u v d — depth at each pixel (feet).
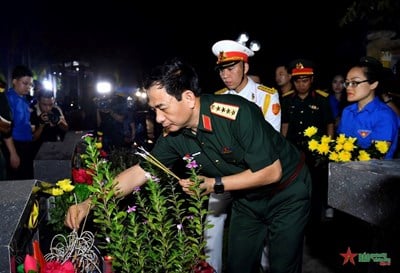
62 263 6.53
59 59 52.80
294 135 16.76
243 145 7.45
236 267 9.28
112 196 7.03
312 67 16.52
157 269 6.85
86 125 30.17
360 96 11.12
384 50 19.15
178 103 6.95
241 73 11.71
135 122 25.25
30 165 16.28
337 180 6.64
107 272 7.36
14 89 15.88
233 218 9.11
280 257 8.61
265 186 8.24
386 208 5.83
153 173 7.67
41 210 9.43
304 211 8.48
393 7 18.43
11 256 5.74
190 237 7.02
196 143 7.95
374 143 10.78
